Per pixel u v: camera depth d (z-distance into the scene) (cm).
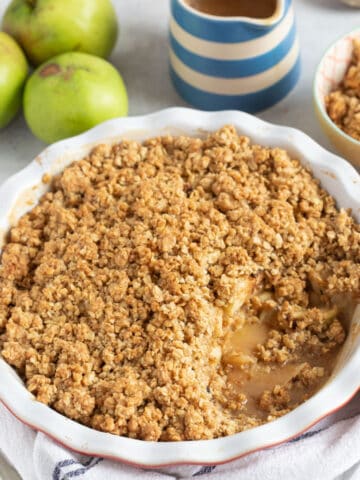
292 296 68
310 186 70
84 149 73
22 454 65
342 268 67
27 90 78
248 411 65
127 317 65
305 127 81
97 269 67
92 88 76
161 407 62
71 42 81
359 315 66
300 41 86
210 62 78
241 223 68
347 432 64
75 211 70
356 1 87
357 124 75
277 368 67
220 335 66
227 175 70
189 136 73
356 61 79
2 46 79
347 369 62
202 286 66
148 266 66
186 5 76
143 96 84
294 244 68
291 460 63
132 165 72
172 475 63
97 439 60
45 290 66
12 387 63
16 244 69
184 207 69
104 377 63
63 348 64
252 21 74
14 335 65
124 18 89
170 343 64
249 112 81
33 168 72
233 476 63
